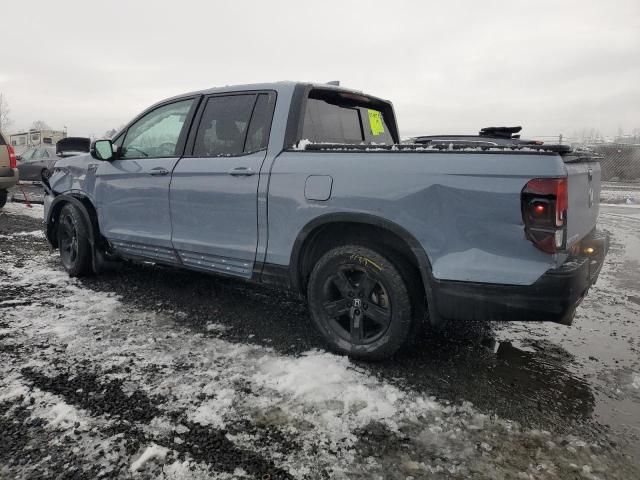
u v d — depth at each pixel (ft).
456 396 8.25
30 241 21.35
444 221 8.16
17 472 6.08
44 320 11.37
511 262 7.74
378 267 8.98
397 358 9.68
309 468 6.32
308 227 9.57
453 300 8.19
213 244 11.32
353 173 9.02
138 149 13.56
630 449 6.88
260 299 13.42
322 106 11.50
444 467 6.41
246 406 7.73
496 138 29.86
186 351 9.80
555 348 10.50
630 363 9.81
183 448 6.64
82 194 14.76
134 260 14.06
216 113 11.71
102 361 9.23
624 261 20.01
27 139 100.99
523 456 6.67
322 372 8.96
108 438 6.81
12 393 7.95
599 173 10.95
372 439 6.97
